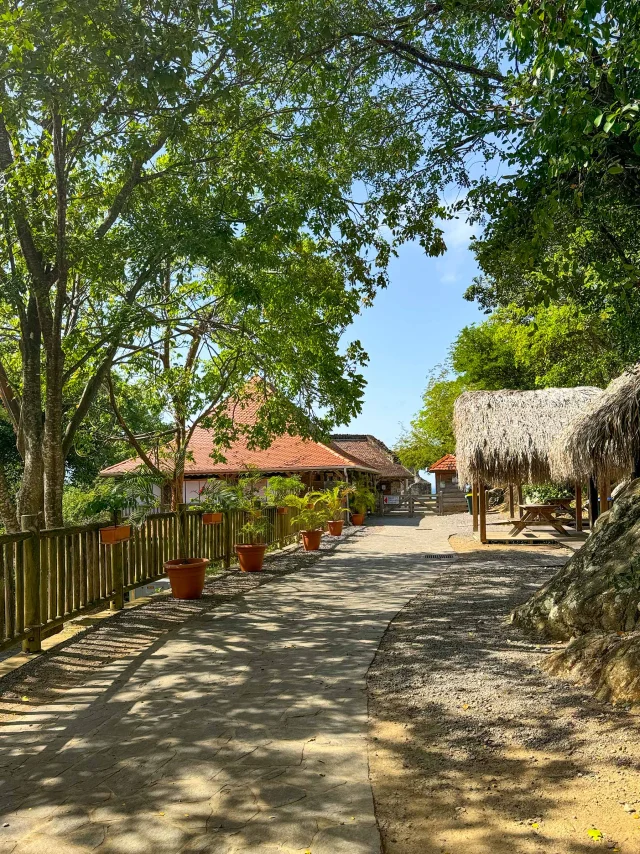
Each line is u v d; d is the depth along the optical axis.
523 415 15.98
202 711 4.72
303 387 11.96
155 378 13.93
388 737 4.17
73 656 6.31
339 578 11.27
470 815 3.20
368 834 3.04
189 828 3.14
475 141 7.78
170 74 6.72
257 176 9.45
